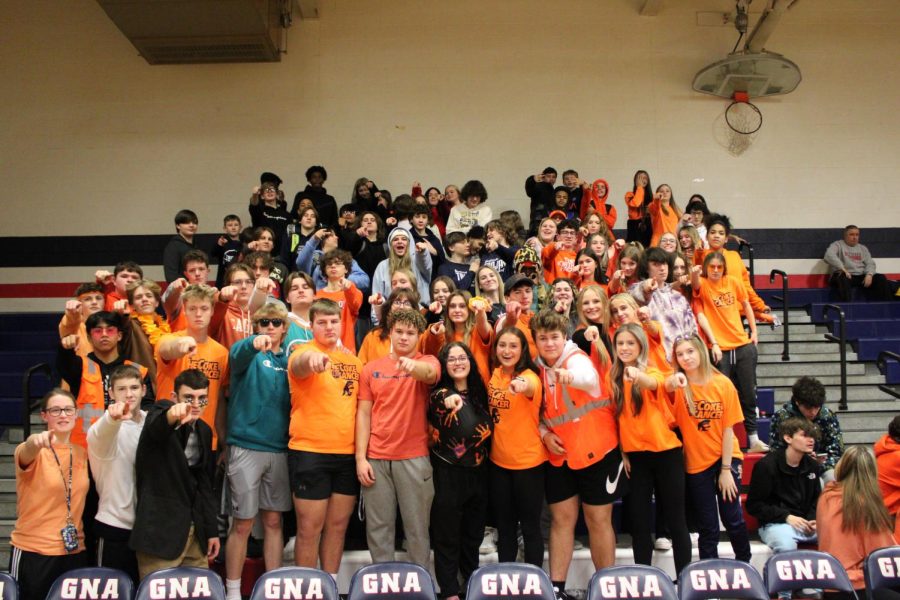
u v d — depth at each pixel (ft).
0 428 21.99
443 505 14.16
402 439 14.16
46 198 34.32
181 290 16.22
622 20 36.24
